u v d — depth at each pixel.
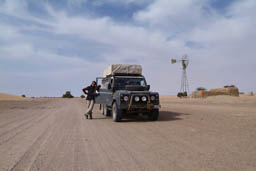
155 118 9.63
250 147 4.57
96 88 10.74
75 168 3.50
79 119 10.35
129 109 9.16
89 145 5.03
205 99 29.75
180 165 3.54
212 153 4.19
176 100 34.44
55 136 6.09
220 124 7.88
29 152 4.44
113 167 3.53
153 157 4.02
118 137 5.93
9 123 8.72
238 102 24.66
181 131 6.63
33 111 14.92
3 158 4.04
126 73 11.45
